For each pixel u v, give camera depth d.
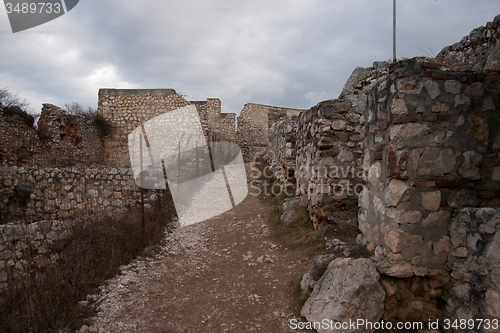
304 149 7.04
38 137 10.70
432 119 3.00
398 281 3.00
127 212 7.01
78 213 6.80
